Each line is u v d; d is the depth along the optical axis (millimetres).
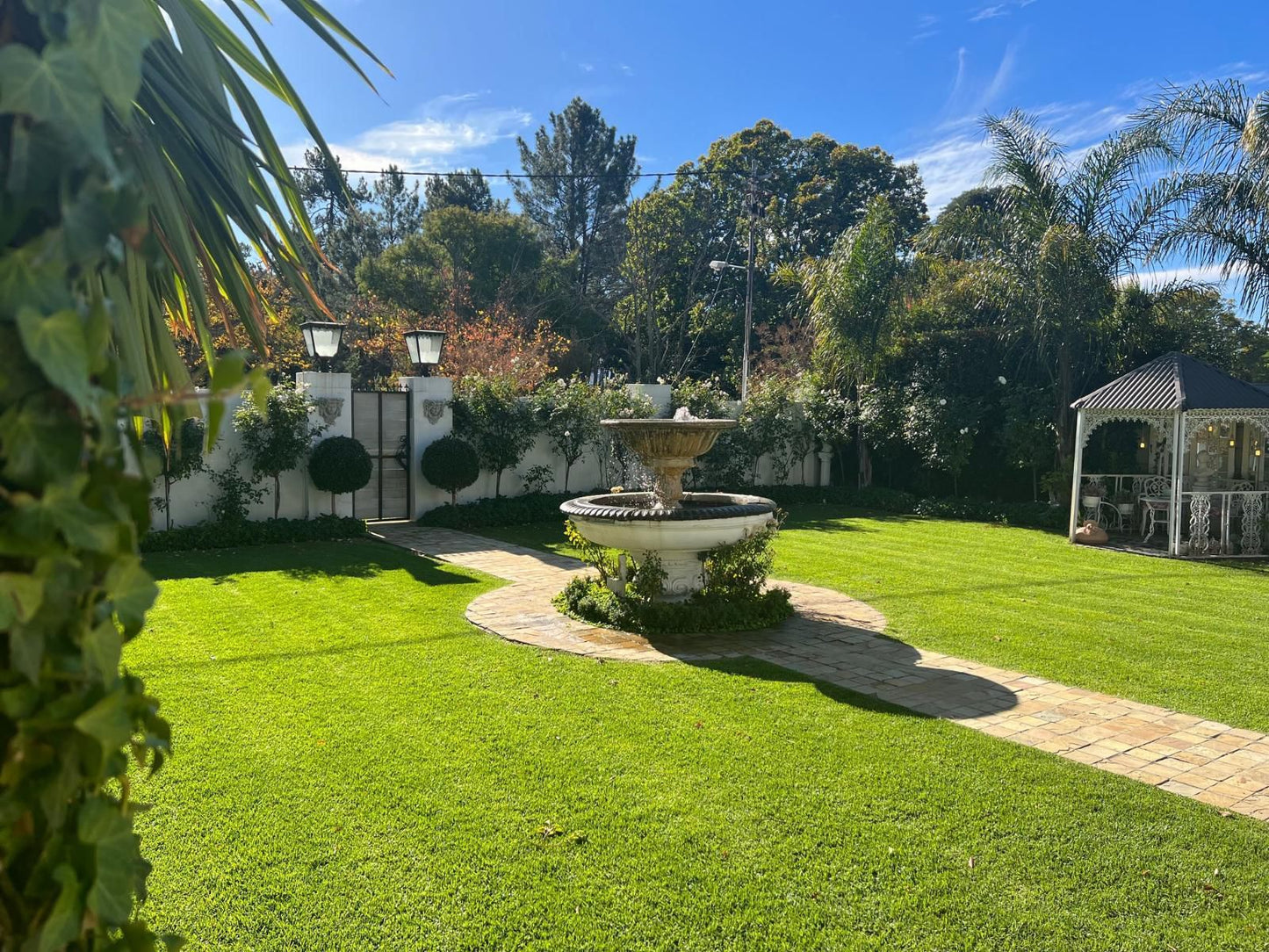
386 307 23922
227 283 1609
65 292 741
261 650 5809
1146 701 4996
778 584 8359
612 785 3752
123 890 932
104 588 872
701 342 29328
